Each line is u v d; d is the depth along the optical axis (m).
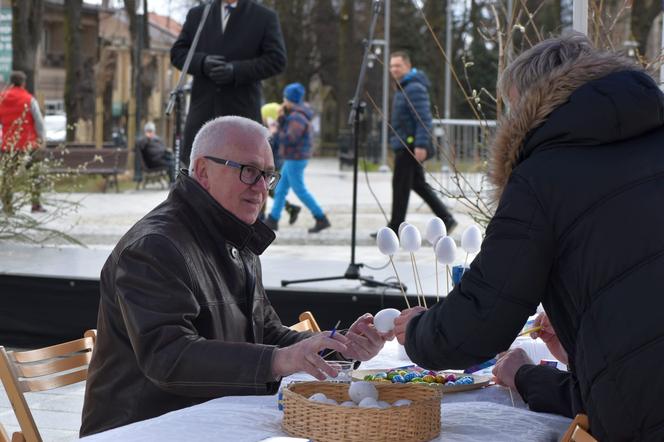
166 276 2.64
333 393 2.23
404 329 2.43
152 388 2.70
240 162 2.87
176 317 2.60
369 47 6.43
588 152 2.13
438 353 2.20
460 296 2.17
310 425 2.02
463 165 11.35
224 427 2.11
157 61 22.61
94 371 2.80
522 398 2.52
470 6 28.47
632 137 2.14
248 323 2.91
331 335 2.49
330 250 9.10
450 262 2.90
